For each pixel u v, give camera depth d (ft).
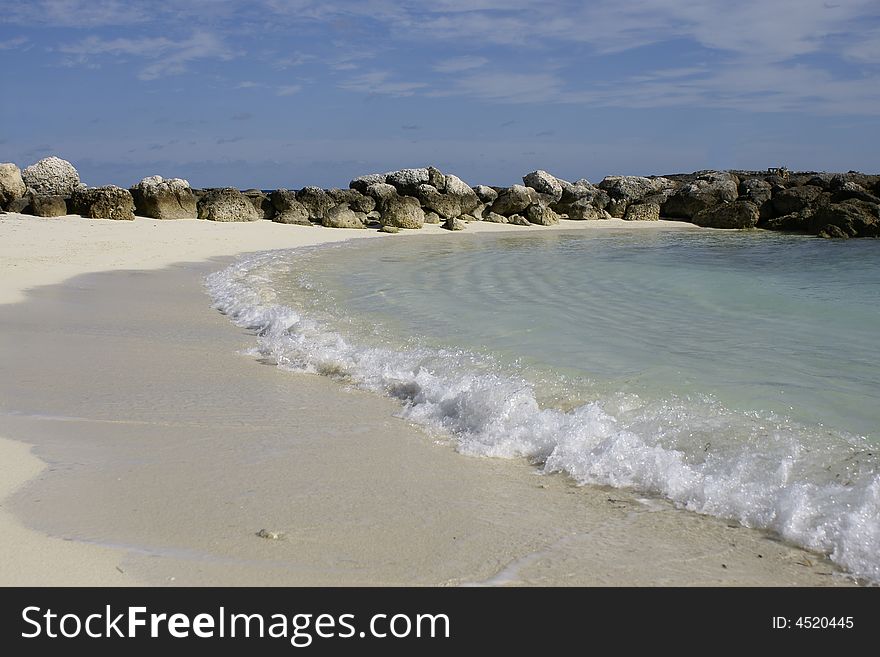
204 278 53.78
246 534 13.82
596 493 16.26
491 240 91.91
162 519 14.34
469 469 17.66
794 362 26.73
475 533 14.16
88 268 56.18
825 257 71.10
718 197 127.34
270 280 51.52
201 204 100.22
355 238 90.89
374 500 15.62
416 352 28.48
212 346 31.30
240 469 17.22
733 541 13.98
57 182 102.32
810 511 14.55
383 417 21.72
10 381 24.54
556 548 13.62
